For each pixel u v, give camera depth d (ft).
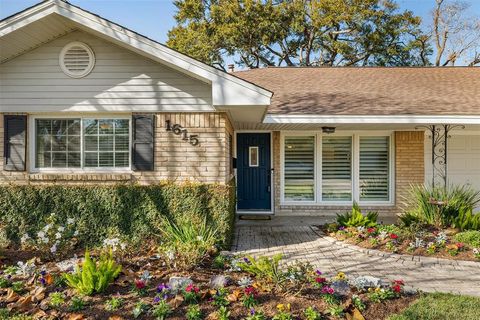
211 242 19.70
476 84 38.11
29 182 23.59
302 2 81.92
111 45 23.67
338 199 35.88
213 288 14.19
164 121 23.81
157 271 16.33
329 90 36.50
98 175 23.59
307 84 38.81
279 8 80.84
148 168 23.63
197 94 23.70
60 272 15.89
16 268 16.37
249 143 36.55
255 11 79.05
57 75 23.71
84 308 12.60
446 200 26.48
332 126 32.01
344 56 87.97
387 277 17.53
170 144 23.79
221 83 21.30
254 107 22.02
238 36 79.20
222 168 23.68
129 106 23.76
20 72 23.63
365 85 38.29
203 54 80.33
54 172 24.13
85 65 23.65
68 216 22.71
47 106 23.70
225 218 22.63
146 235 22.58
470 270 18.65
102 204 22.81
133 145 23.75
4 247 21.80
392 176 35.24
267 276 14.78
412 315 12.70
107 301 12.99
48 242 19.06
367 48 86.07
